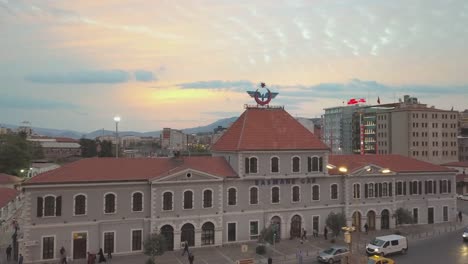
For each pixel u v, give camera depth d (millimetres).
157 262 52125
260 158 64312
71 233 53969
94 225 54969
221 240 60844
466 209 94562
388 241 55469
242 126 67062
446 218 79062
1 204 76250
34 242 51844
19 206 93312
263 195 64375
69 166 56719
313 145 68000
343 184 70062
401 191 75000
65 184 53500
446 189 79312
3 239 65250
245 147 63406
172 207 58406
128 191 57062
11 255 55062
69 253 53719
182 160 63312
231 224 62312
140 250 57156
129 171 58438
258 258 54156
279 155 65500
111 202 56219
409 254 56094
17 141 128750
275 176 64812
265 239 57875
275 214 64688
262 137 65938
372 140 167875
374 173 71875
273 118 69562
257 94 70812
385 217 73188
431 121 145000
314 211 67625
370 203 71250
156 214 57500
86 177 55188
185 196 59344
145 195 57875
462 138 155875
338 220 64062
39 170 133125
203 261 52750
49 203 53250
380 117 157625
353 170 70000
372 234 68500
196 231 59562
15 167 123500
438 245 61312
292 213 65875
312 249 58969
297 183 66688
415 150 142250
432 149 144500
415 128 142750
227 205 62188
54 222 53281
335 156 77562
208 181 60250
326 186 68938
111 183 55750
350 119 198125
